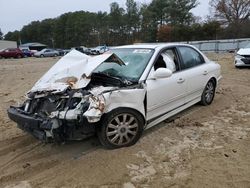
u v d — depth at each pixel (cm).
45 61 3141
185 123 604
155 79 525
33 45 7325
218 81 743
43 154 487
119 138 482
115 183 396
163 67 562
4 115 708
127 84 490
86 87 476
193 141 519
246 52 1459
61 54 5000
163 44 600
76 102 446
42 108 470
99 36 9512
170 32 6506
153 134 548
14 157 482
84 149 494
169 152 478
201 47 3972
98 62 495
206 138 531
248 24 6088
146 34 8206
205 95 705
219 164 438
